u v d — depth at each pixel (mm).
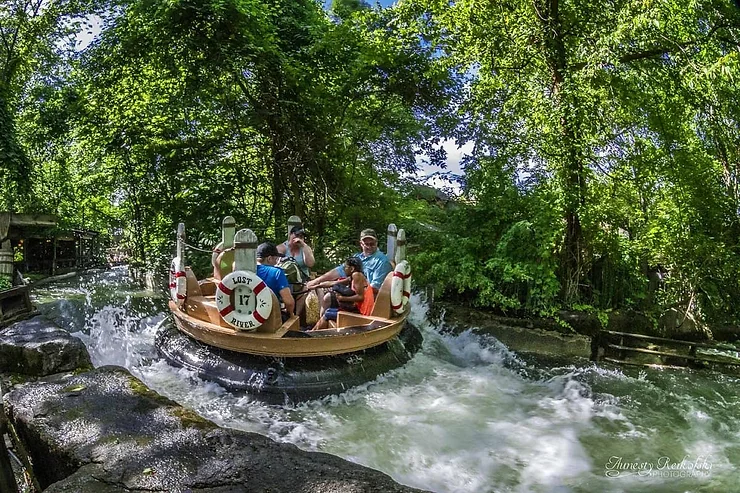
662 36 6703
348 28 9547
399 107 10867
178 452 2545
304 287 5625
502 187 7891
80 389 3271
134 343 6004
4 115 10812
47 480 2732
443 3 8344
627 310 7211
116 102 10062
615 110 6977
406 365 5562
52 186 13180
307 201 10922
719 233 7168
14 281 7848
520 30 7332
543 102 7059
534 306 7180
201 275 9383
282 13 10258
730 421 4879
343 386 4672
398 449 3975
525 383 5738
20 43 12391
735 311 7199
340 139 10094
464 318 7379
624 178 7273
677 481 3725
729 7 6344
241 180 10672
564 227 7270
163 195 10820
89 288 10273
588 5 7238
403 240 6195
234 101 9906
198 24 8727
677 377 6117
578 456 4066
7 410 3092
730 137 7391
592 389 5605
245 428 4059
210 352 4871
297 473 2387
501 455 4027
